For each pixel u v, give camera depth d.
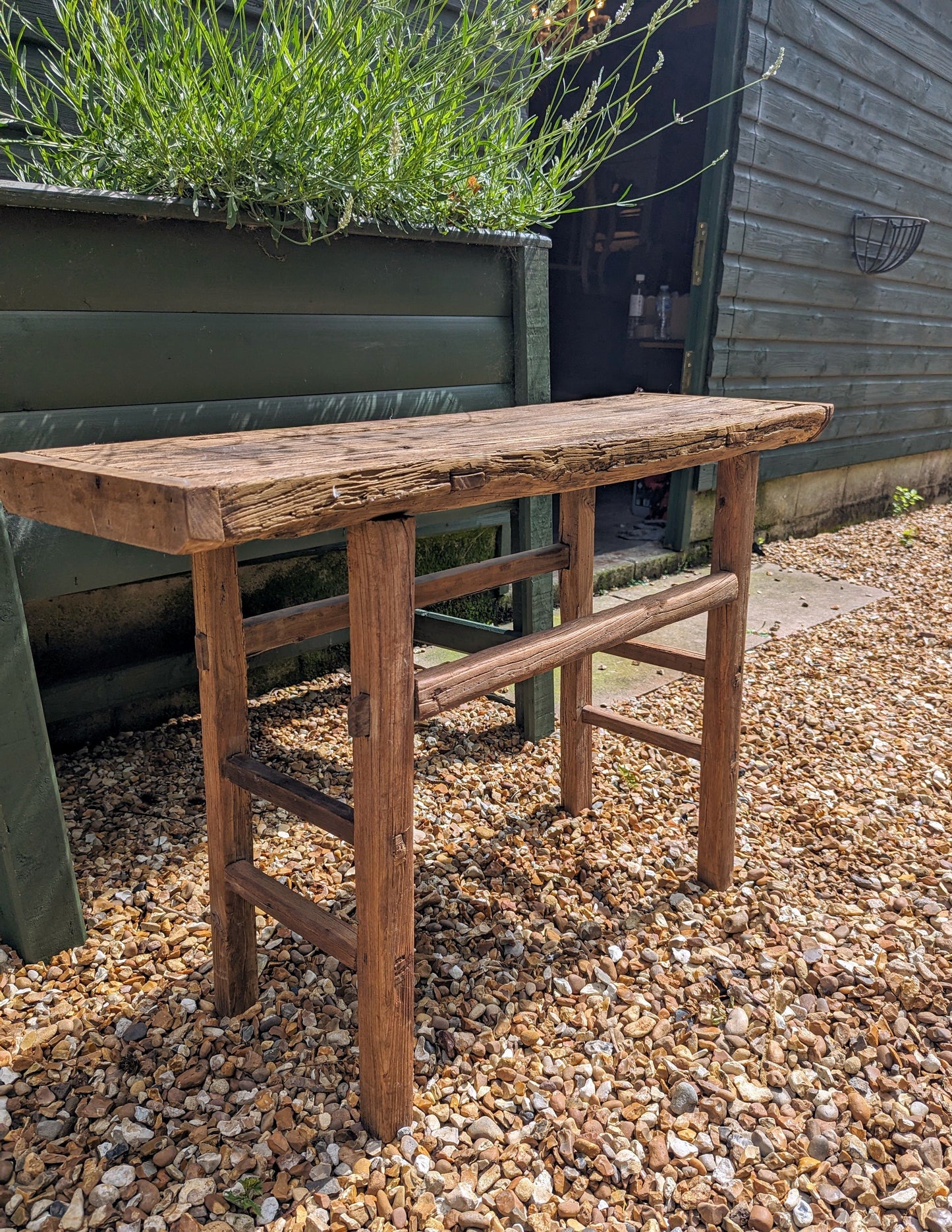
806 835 2.62
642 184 7.22
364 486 1.18
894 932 2.20
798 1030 1.90
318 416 2.50
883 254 6.04
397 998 1.52
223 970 1.81
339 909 2.17
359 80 2.37
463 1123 1.63
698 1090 1.74
